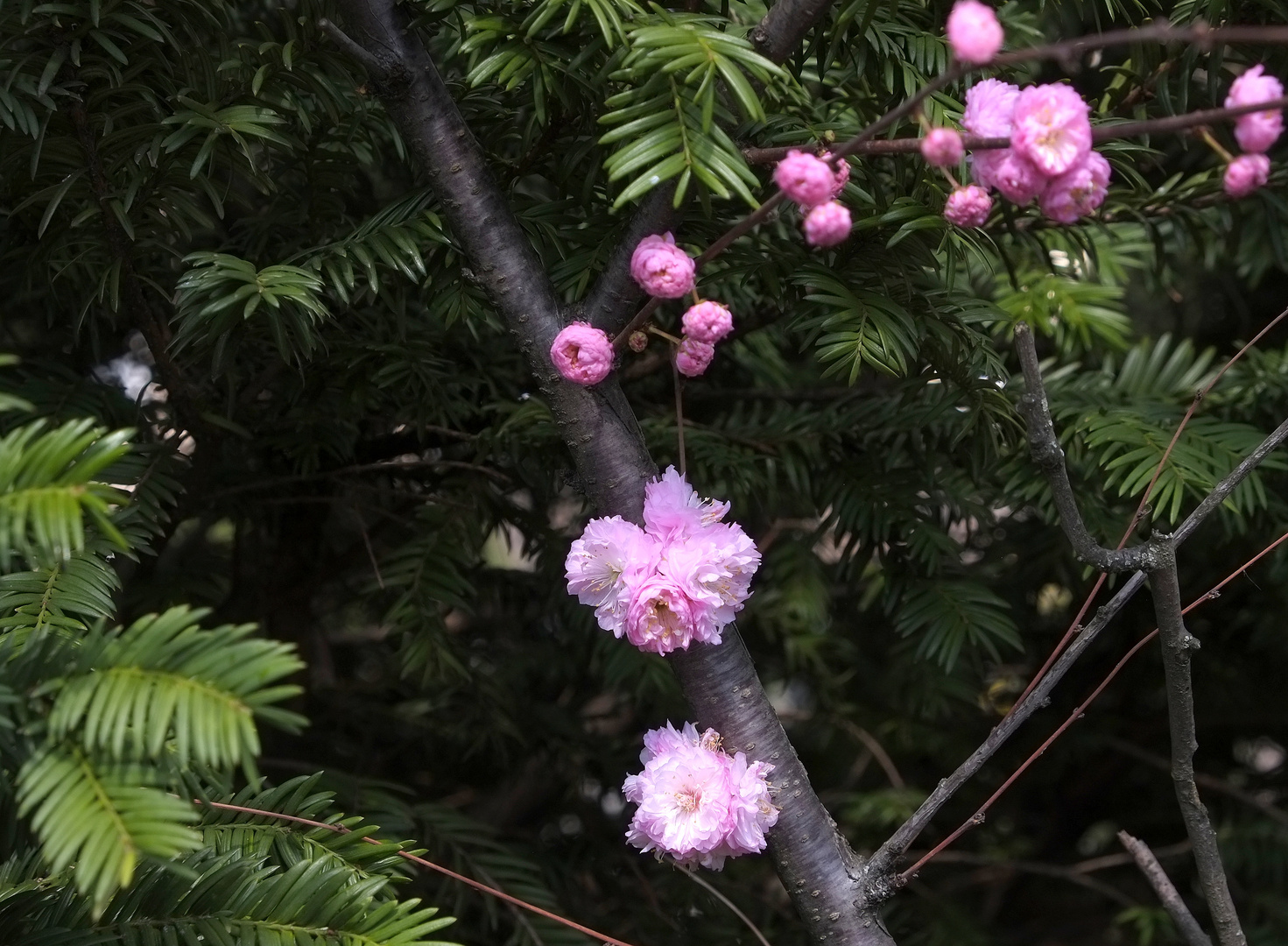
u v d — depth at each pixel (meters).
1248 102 1.72
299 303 1.82
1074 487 2.00
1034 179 1.74
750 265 1.87
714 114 1.78
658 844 1.81
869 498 1.99
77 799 1.68
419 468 2.00
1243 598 2.40
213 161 1.85
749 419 2.09
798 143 1.83
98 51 1.83
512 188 1.89
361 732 2.25
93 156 1.83
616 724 2.60
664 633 1.79
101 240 1.86
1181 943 2.30
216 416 1.89
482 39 1.79
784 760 1.82
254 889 1.76
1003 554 2.40
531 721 2.20
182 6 1.85
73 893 1.75
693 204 1.84
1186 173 2.20
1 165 1.84
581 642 2.12
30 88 1.81
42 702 1.71
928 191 1.84
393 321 1.96
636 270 1.77
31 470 1.69
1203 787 2.78
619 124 1.81
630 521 1.81
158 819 1.67
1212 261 2.19
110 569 1.83
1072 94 1.74
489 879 2.00
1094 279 2.13
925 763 2.90
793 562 2.27
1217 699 2.70
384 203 2.02
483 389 2.03
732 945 2.05
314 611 2.29
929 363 1.90
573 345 1.79
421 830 2.01
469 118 1.89
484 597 2.12
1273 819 2.58
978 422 1.92
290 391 1.96
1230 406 2.03
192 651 1.69
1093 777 2.98
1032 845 2.95
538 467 1.99
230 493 1.98
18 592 1.81
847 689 2.79
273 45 1.85
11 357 1.67
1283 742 2.82
